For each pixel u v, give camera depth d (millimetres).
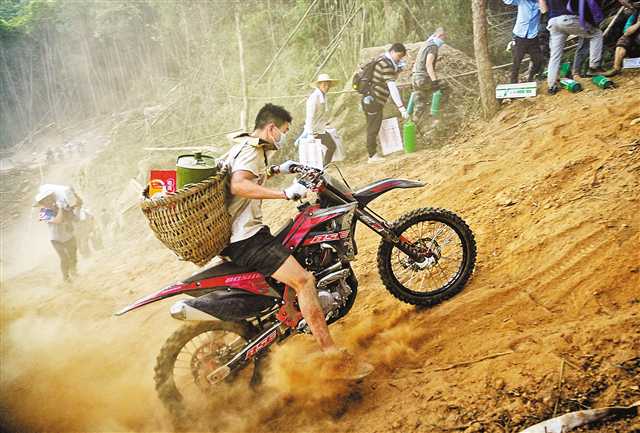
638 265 3598
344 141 9047
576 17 6820
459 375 3264
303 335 4195
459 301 3963
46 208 8375
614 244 3846
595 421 2637
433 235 4148
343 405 3379
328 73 12297
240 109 14227
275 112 3418
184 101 17719
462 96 8383
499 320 3674
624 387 2807
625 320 3189
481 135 7141
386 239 3840
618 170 4668
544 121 6340
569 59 8102
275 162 9953
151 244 9789
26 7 41156
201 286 3430
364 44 11555
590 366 2986
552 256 4047
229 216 3354
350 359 3383
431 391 3203
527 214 4676
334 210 3547
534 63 7734
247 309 3445
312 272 3604
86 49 33031
